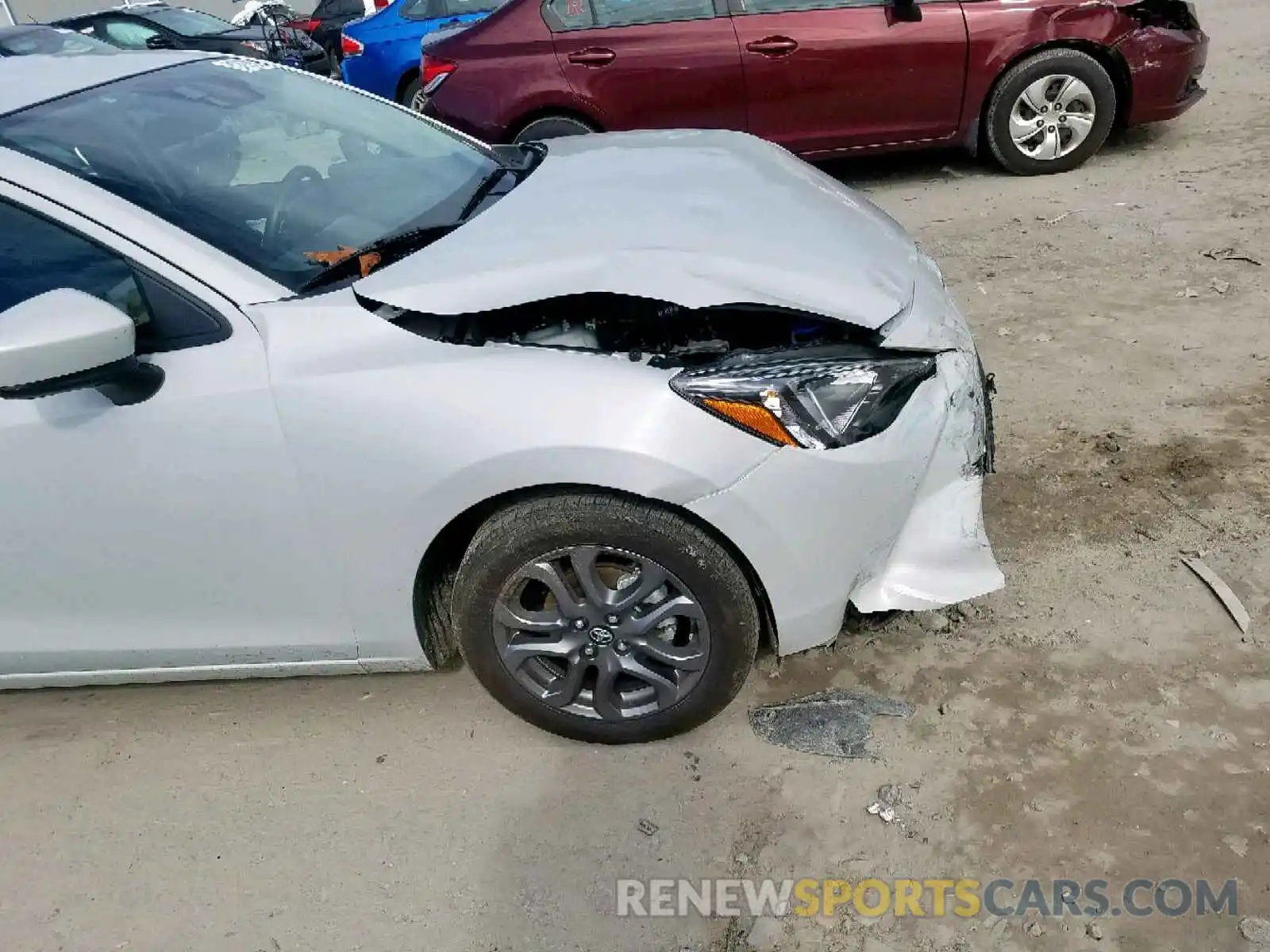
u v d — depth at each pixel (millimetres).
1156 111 5699
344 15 12422
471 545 2211
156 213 2238
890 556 2232
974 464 2301
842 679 2486
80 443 2160
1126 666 2410
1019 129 5730
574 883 2104
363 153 2879
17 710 2838
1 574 2355
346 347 2102
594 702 2340
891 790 2189
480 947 2008
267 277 2221
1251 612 2510
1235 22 8734
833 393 2061
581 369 2051
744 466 2016
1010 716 2322
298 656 2420
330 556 2225
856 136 5828
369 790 2400
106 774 2574
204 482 2160
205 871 2264
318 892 2172
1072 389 3533
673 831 2180
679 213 2445
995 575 2297
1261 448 3086
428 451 2061
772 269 2207
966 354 2320
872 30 5547
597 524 2082
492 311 2191
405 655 2395
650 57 5707
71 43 9570
